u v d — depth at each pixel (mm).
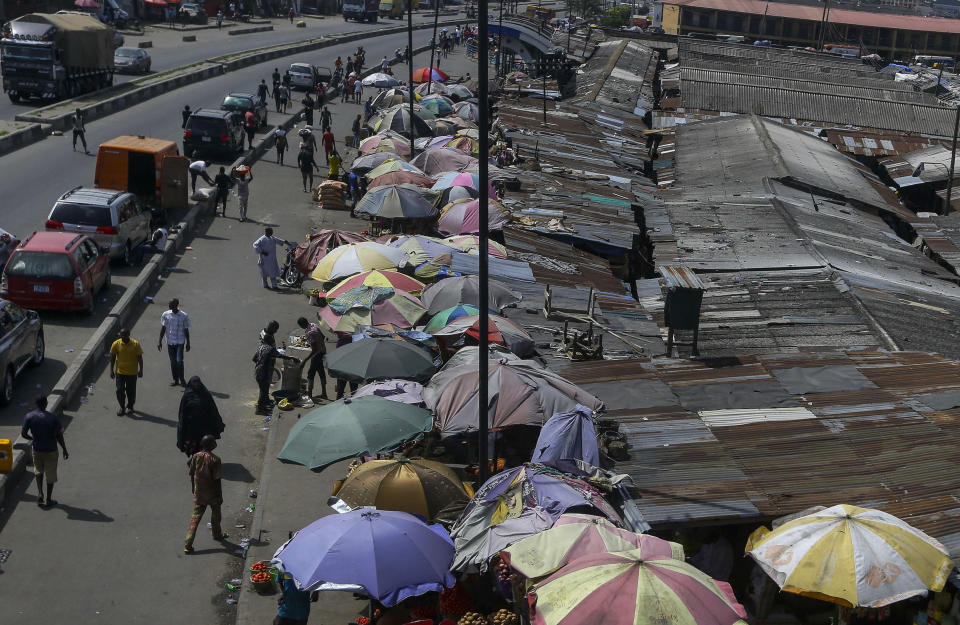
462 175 29609
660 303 20281
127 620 11656
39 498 14039
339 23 107375
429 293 19234
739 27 104625
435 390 14320
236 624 11648
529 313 18891
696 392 14734
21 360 17453
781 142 37844
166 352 20234
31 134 37688
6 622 11375
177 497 14617
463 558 10961
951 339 17781
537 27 82375
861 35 104188
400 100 48781
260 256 24750
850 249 24266
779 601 12008
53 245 20844
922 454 12781
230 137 37875
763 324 18094
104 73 48844
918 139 45906
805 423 13680
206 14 90312
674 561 9148
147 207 27828
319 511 14469
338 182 34531
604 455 12797
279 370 19703
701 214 27000
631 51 66000
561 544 10172
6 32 43406
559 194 29047
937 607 10852
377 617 11523
